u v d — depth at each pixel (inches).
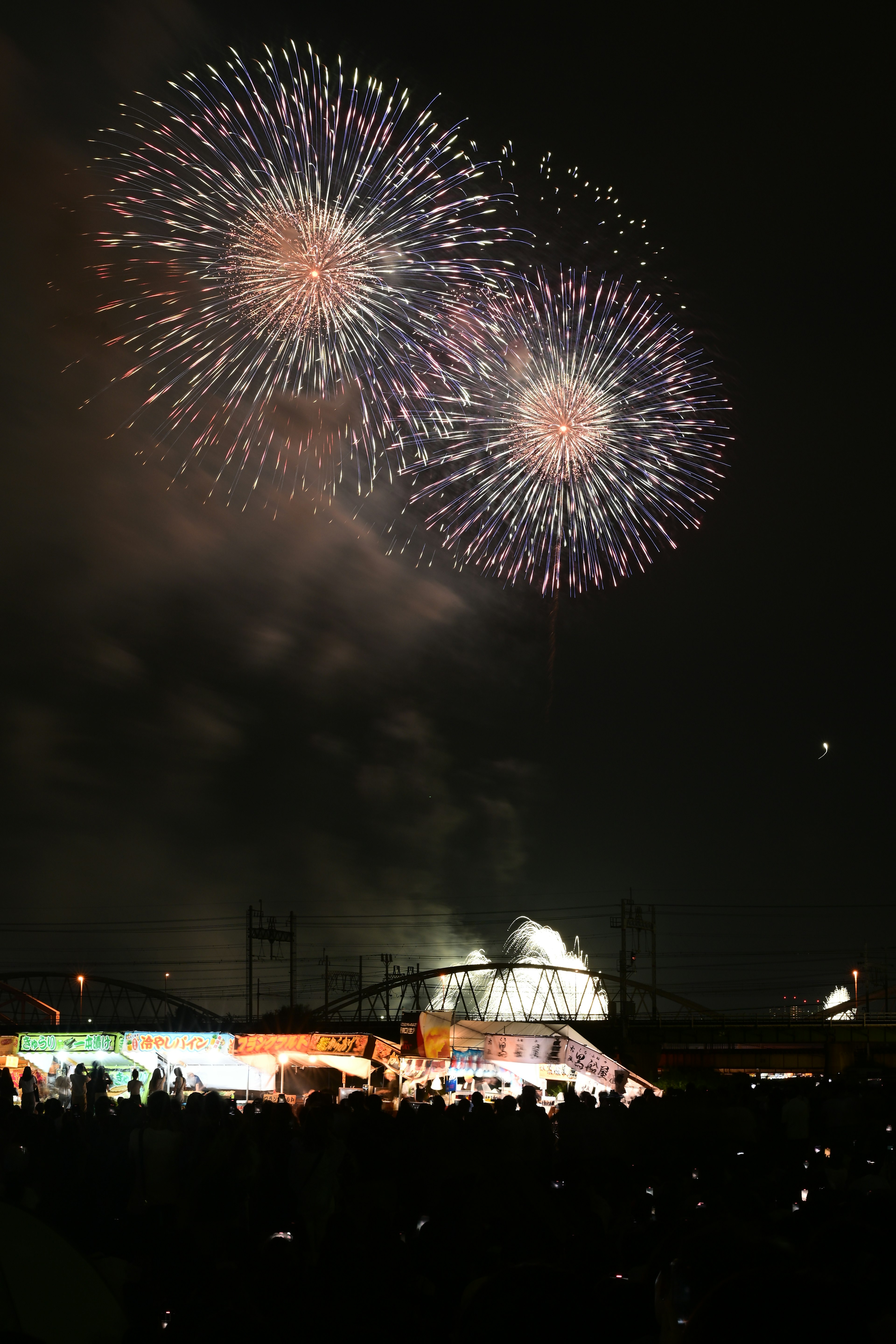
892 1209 348.5
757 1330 146.7
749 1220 458.3
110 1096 2240.4
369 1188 655.1
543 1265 223.5
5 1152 839.1
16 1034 2406.5
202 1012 4840.1
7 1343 318.3
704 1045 4795.8
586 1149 879.7
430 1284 467.5
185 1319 387.9
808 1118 930.7
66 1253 389.4
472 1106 1014.4
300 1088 2265.0
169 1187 793.6
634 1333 304.0
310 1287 401.1
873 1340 157.0
